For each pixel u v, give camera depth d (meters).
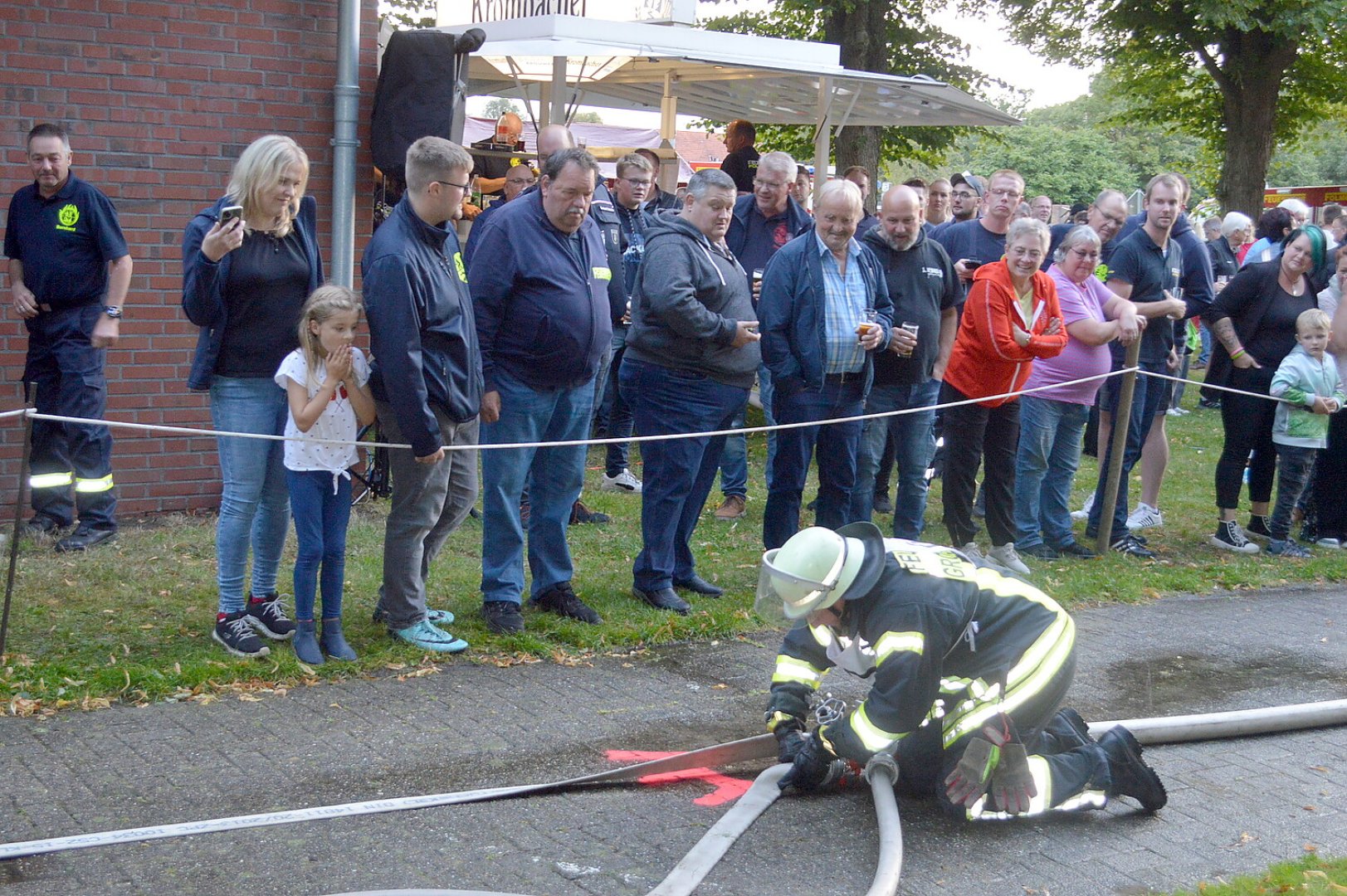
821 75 11.26
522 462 5.59
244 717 4.49
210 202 7.31
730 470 8.24
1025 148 46.22
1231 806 4.24
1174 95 29.47
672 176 12.54
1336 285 8.44
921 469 7.12
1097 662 5.80
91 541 6.54
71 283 6.37
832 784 4.15
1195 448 11.89
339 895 3.28
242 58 7.29
